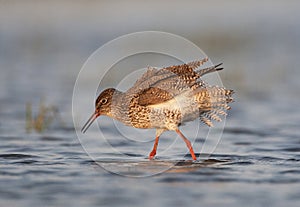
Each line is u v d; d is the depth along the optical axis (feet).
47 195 37.78
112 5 158.71
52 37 126.00
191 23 140.36
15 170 43.93
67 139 56.03
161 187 39.65
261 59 106.93
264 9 162.40
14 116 66.59
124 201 36.58
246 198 37.14
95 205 35.83
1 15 142.82
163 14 149.69
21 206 35.68
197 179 41.55
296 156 49.08
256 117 67.51
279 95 80.07
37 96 77.97
